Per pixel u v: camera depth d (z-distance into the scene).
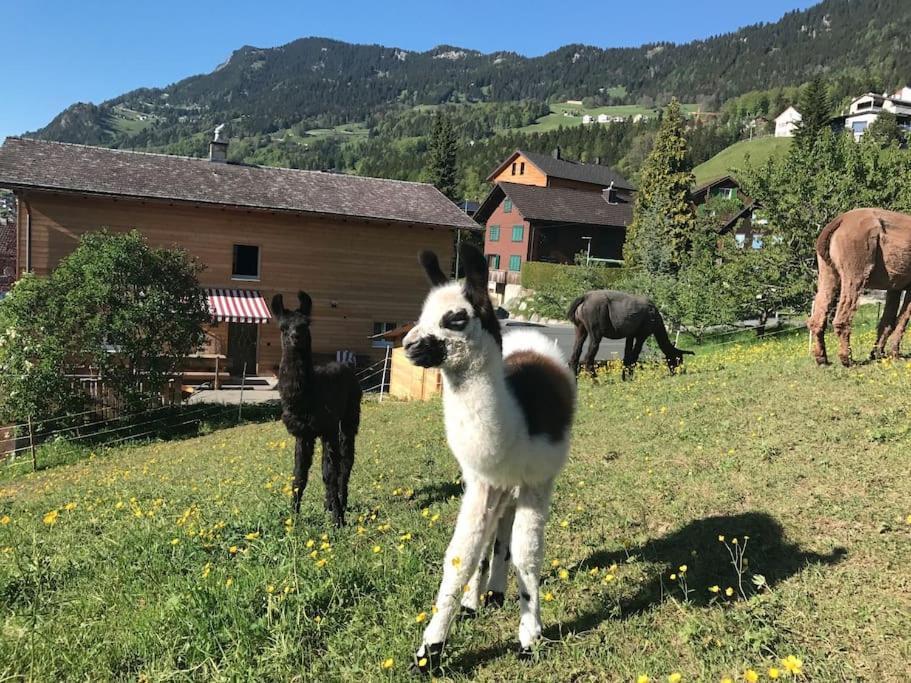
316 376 6.23
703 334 22.56
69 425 16.27
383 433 11.59
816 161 19.80
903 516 4.74
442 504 6.60
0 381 15.70
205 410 18.50
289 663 3.59
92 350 16.39
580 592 4.38
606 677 3.43
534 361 3.99
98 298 16.42
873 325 17.42
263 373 26.28
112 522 6.69
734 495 5.70
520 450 3.37
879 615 3.64
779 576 4.25
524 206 51.38
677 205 41.75
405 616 4.00
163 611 4.05
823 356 9.85
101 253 16.97
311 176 29.27
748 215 39.19
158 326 17.27
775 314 21.91
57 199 22.69
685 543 4.96
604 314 12.41
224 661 3.57
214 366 24.53
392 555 5.00
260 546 5.14
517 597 4.34
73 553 5.57
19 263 22.69
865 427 6.80
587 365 12.93
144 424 16.94
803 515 5.08
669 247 35.16
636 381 12.26
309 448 6.38
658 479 6.42
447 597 3.47
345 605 4.24
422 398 18.27
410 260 27.86
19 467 14.01
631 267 39.78
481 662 3.65
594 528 5.47
